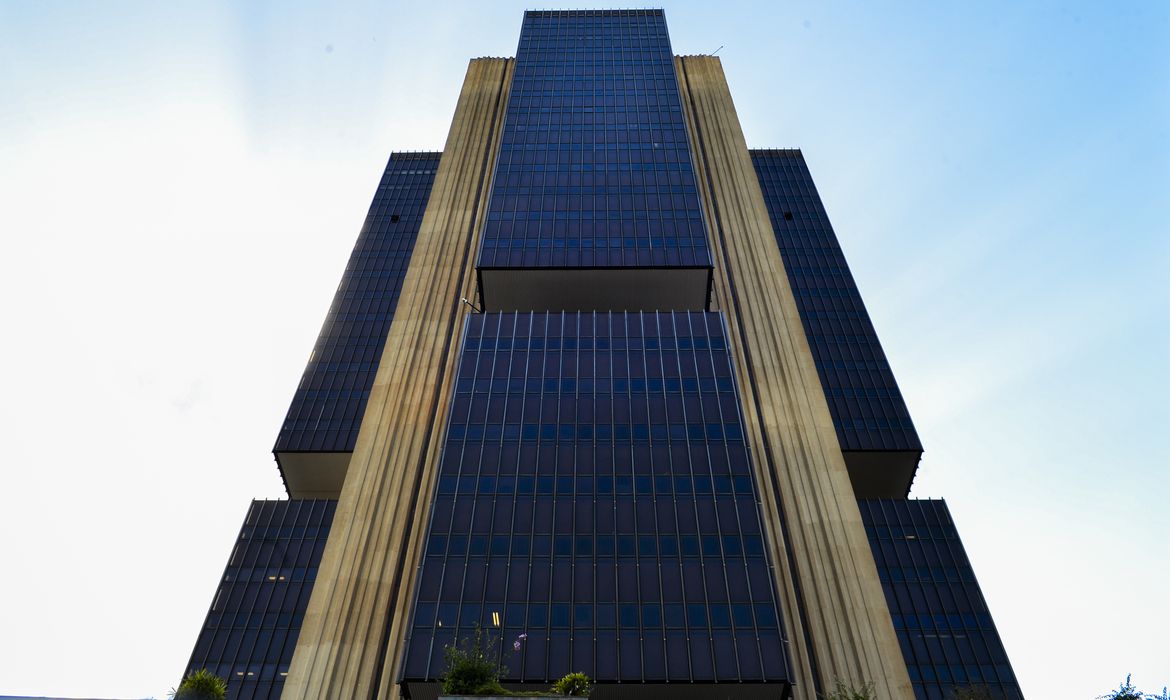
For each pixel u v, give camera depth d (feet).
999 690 258.57
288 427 345.72
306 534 311.68
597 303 249.96
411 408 213.25
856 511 185.37
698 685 141.18
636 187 268.62
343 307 399.44
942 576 291.79
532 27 369.91
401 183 476.95
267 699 258.57
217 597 289.33
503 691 116.06
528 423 190.08
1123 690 115.85
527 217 257.96
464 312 244.22
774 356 225.35
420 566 158.92
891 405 343.46
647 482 175.22
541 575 156.87
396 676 151.94
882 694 153.58
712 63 357.82
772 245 263.08
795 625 166.91
